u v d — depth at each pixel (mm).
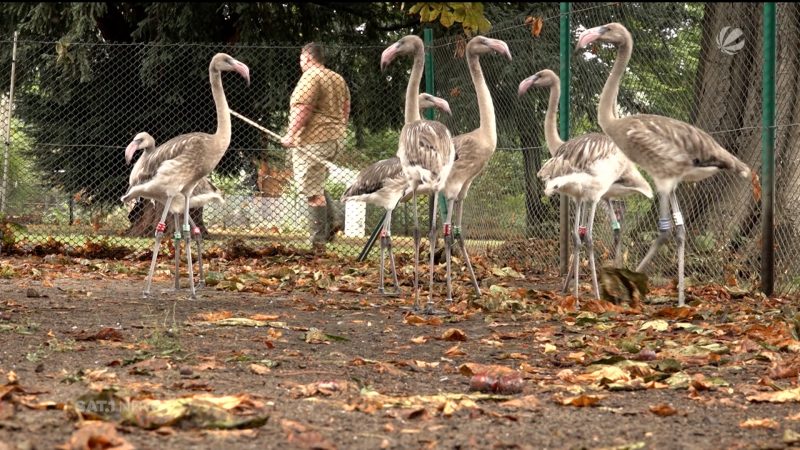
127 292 10047
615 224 10109
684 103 10969
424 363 6281
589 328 7801
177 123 16344
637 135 8758
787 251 10422
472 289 10648
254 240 15242
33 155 15734
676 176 8828
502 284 11234
